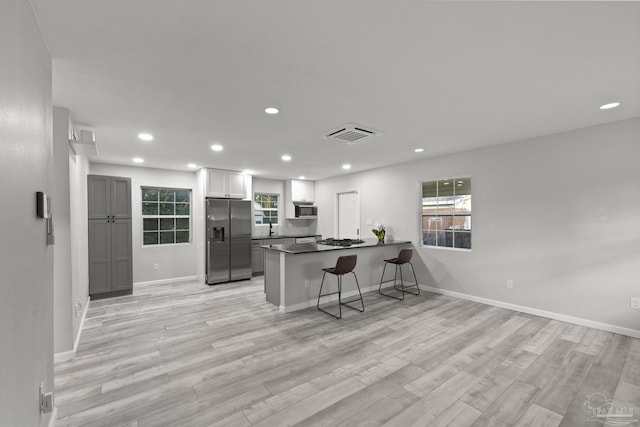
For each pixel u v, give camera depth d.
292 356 2.72
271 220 7.49
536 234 3.76
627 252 3.10
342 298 4.68
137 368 2.52
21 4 1.22
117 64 1.91
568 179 3.49
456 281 4.65
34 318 1.43
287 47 1.75
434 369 2.48
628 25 1.54
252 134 3.51
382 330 3.34
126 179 4.77
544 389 2.19
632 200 3.07
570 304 3.50
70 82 2.15
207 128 3.26
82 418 1.90
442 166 4.79
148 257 5.73
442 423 1.84
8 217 1.08
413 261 5.27
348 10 1.42
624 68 2.01
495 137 3.74
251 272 6.26
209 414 1.93
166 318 3.78
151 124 3.10
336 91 2.36
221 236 5.82
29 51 1.34
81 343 3.04
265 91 2.35
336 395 2.13
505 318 3.68
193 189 6.30
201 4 1.37
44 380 1.65
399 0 1.36
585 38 1.67
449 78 2.16
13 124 1.13
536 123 3.20
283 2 1.36
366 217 6.19
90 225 4.47
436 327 3.41
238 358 2.69
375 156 4.82
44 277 1.66
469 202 4.55
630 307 3.09
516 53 1.83
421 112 2.84
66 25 1.51
